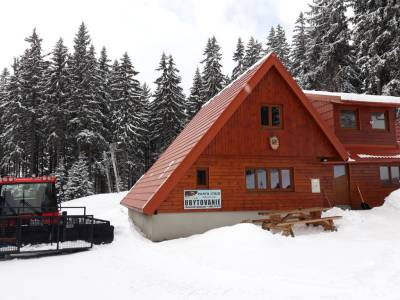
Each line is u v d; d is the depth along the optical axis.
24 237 11.34
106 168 46.84
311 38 42.00
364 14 30.92
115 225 17.17
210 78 51.22
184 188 14.43
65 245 11.71
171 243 12.84
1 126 54.69
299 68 45.97
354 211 16.30
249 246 10.66
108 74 56.84
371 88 32.53
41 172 55.22
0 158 54.94
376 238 11.91
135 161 52.44
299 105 16.42
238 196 15.13
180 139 20.09
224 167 15.12
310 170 16.48
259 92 15.93
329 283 7.43
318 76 38.47
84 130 45.16
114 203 26.95
